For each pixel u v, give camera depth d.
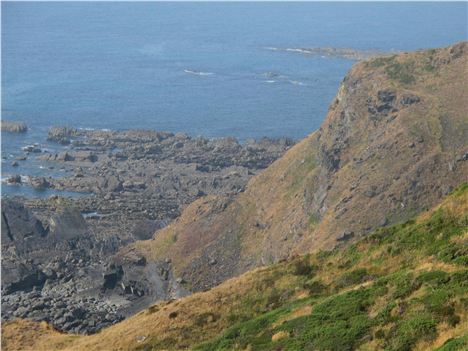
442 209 67.62
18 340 82.62
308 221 193.50
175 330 71.25
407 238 68.00
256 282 75.69
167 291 197.62
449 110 199.62
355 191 185.25
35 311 172.88
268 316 62.38
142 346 70.31
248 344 57.84
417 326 47.34
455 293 49.44
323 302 58.75
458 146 186.50
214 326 70.50
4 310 174.25
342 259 73.25
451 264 55.78
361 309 54.66
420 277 54.12
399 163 187.00
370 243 72.50
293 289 71.62
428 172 180.75
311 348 51.75
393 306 51.47
